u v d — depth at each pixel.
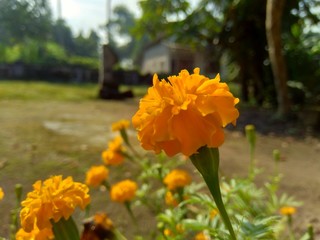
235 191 1.37
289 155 4.42
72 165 3.49
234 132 5.77
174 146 0.69
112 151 1.94
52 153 3.92
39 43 23.81
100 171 1.72
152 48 28.92
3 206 2.38
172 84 0.73
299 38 8.95
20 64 18.47
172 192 1.51
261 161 4.07
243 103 9.82
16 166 3.31
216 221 1.12
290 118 6.57
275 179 2.30
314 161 4.15
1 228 2.00
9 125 5.61
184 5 9.60
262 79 9.55
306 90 8.34
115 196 1.67
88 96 11.28
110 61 11.22
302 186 3.19
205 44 10.49
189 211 1.59
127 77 19.98
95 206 2.57
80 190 0.86
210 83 0.72
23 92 11.09
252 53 9.48
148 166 1.99
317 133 5.70
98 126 5.97
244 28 9.30
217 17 9.83
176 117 0.69
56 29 32.34
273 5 6.15
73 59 24.33
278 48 6.46
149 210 2.50
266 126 6.22
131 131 5.47
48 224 0.80
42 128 5.52
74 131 5.42
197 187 1.72
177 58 24.56
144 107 0.73
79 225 1.99
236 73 10.95
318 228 2.33
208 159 0.74
